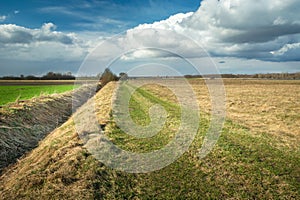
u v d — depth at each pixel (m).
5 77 98.56
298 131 15.05
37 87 54.44
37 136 16.50
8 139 13.85
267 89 46.66
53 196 7.82
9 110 17.95
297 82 71.94
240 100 29.98
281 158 10.77
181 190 8.43
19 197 8.08
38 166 9.96
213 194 8.15
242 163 10.28
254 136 13.95
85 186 8.18
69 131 14.49
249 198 7.88
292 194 8.05
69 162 9.79
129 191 8.39
